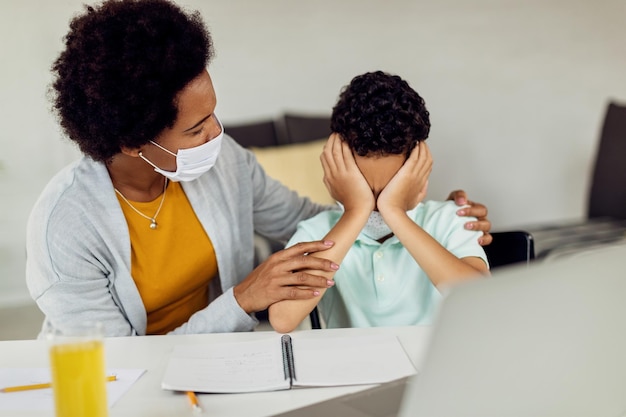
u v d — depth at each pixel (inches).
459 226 61.0
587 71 169.2
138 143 53.9
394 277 60.7
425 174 57.8
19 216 150.5
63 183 57.7
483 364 29.2
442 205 64.3
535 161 172.6
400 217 56.5
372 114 55.4
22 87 147.6
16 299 150.7
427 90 168.6
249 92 163.2
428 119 58.6
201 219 63.0
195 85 53.0
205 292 68.4
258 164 70.9
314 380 43.3
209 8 157.9
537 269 28.2
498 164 172.2
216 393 42.6
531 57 168.4
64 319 56.2
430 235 59.0
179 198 62.9
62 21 147.2
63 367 34.6
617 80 169.6
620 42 168.2
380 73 58.7
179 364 46.4
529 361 30.2
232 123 153.5
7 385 44.4
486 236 60.7
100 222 57.0
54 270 55.9
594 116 171.0
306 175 128.1
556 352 30.9
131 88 50.9
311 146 133.1
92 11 52.6
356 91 56.8
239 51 161.2
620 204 127.9
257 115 164.2
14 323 137.5
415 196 58.6
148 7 51.3
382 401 40.7
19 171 149.4
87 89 51.4
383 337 50.4
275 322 53.3
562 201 173.9
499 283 27.4
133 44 50.2
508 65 168.6
